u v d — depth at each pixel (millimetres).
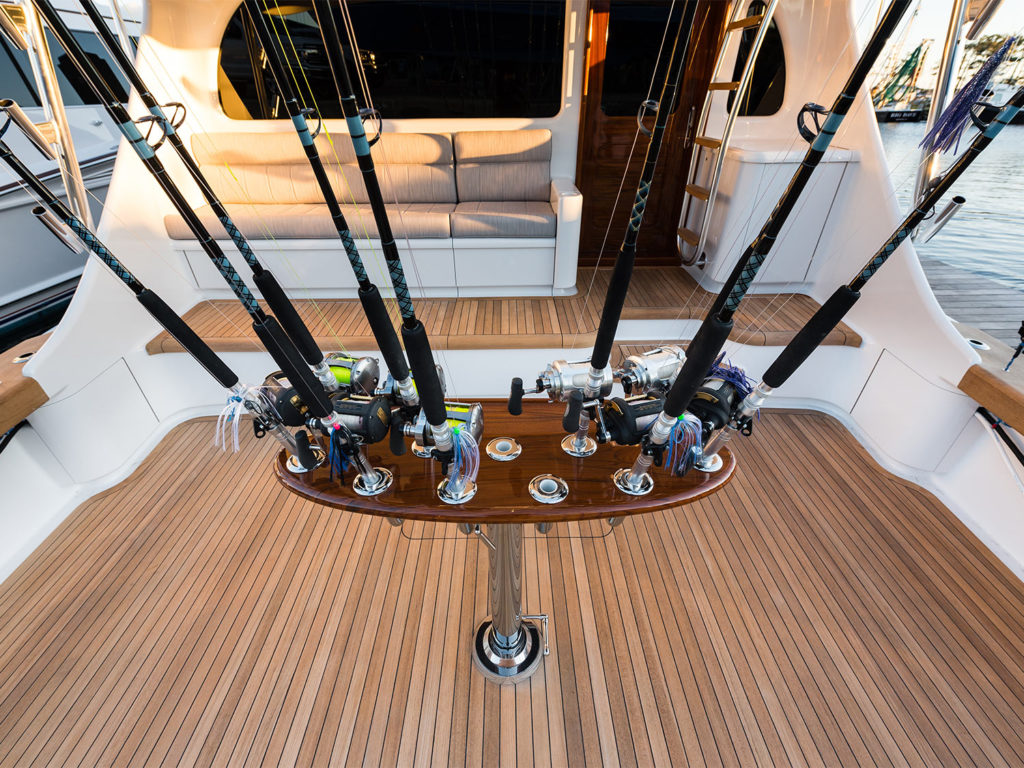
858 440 2344
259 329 771
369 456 1104
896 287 2125
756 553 1818
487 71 2785
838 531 1901
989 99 682
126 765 1281
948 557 1800
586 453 1099
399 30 2641
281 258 2676
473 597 1668
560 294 2771
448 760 1286
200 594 1686
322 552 1832
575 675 1453
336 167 2936
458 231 2588
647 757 1290
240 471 2207
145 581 1729
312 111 649
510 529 1180
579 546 1843
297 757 1293
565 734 1332
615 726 1348
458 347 2377
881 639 1542
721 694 1412
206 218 2549
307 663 1487
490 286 2760
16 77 2988
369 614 1619
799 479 2133
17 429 1843
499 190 3021
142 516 1984
